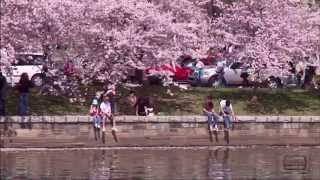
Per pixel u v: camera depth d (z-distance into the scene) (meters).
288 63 68.25
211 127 58.72
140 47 61.22
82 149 56.00
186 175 43.81
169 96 64.88
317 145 60.66
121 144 57.12
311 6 74.88
